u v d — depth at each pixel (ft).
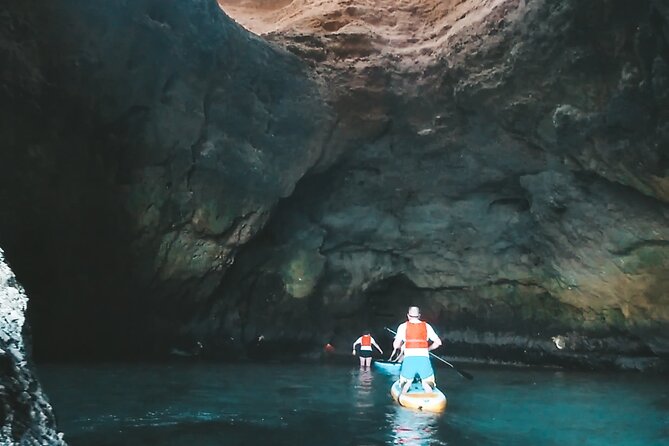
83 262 42.57
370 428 23.98
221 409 27.17
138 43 37.88
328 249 55.42
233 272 51.11
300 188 52.13
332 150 48.93
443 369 48.29
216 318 51.37
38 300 41.55
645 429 24.99
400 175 51.24
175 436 21.79
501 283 54.39
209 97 42.75
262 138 45.65
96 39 36.42
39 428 12.98
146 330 47.62
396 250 55.88
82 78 36.94
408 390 30.89
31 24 34.55
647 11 31.04
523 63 39.32
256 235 49.34
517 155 45.47
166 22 39.22
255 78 44.19
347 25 47.98
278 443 21.27
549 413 28.37
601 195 42.39
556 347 52.21
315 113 46.55
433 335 30.99
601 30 34.24
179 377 37.14
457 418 26.61
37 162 37.73
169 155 42.16
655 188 37.09
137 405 27.37
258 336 53.67
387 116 47.67
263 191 46.93
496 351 55.62
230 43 42.16
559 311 52.26
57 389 30.83
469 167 48.85
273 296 53.57
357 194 52.85
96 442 20.59
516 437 23.22
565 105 38.70
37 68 35.42
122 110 39.42
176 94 40.93
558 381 40.73
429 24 47.70
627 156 36.70
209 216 45.42
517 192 49.73
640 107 33.96
